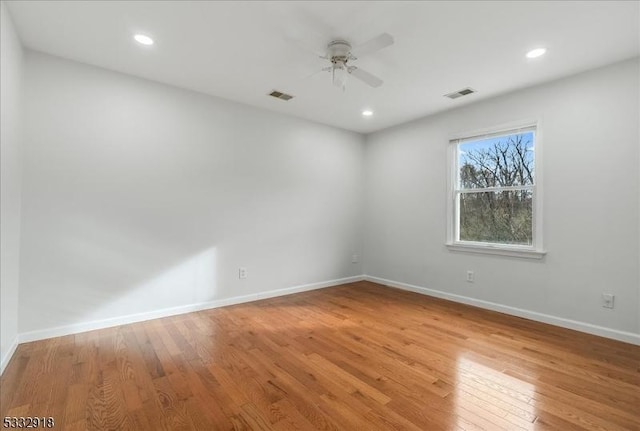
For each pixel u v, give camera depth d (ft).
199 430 5.37
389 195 16.21
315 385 6.76
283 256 14.32
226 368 7.47
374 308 12.33
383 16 7.23
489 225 12.43
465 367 7.59
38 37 8.20
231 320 10.85
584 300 9.87
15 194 8.08
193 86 11.28
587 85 9.78
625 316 9.12
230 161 12.62
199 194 11.84
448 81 10.66
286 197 14.38
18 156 8.27
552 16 7.18
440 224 13.88
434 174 14.14
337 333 9.75
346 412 5.85
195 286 11.79
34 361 7.66
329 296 14.12
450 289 13.53
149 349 8.46
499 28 7.65
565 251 10.25
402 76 10.29
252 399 6.24
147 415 5.73
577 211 10.00
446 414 5.81
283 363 7.75
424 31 7.79
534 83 10.77
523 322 10.75
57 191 9.18
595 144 9.63
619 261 9.23
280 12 7.15
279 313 11.66
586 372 7.34
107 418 5.63
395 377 7.11
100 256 9.88
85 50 8.85
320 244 15.67
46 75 9.02
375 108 13.41
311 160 15.26
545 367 7.58
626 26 7.51
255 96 12.20
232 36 8.13
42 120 8.95
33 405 5.95
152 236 10.82
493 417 5.73
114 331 9.70
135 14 7.25
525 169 11.38
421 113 13.98
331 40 8.23
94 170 9.75
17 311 8.54
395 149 15.92
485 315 11.49
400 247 15.66
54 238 9.14
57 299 9.20
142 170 10.61
